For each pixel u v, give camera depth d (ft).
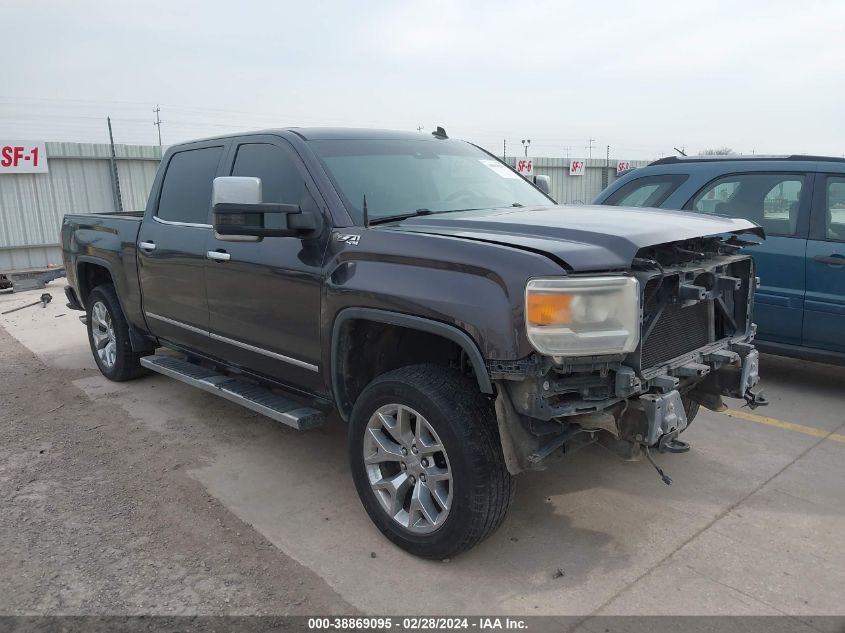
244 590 9.70
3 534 11.32
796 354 17.99
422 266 9.93
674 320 10.39
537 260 8.80
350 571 10.15
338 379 11.50
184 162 16.16
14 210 44.68
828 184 17.42
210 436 15.69
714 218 11.87
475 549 10.70
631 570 10.08
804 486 12.75
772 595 9.42
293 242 12.11
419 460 10.30
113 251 18.11
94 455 14.67
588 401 9.16
